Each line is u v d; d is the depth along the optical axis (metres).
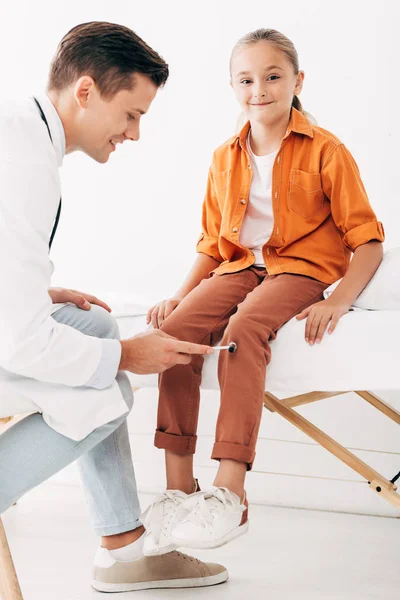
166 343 1.34
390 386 1.51
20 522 2.12
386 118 2.48
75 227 2.80
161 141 2.72
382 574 1.71
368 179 2.50
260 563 1.78
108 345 1.27
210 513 1.38
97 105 1.33
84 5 2.78
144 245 2.74
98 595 1.54
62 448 1.28
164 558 1.58
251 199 1.82
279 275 1.73
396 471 2.35
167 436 1.59
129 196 2.75
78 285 2.80
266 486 2.42
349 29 2.51
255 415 1.50
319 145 1.75
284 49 1.76
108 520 1.51
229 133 2.66
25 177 1.19
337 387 1.55
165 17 2.70
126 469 1.51
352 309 1.67
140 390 2.54
